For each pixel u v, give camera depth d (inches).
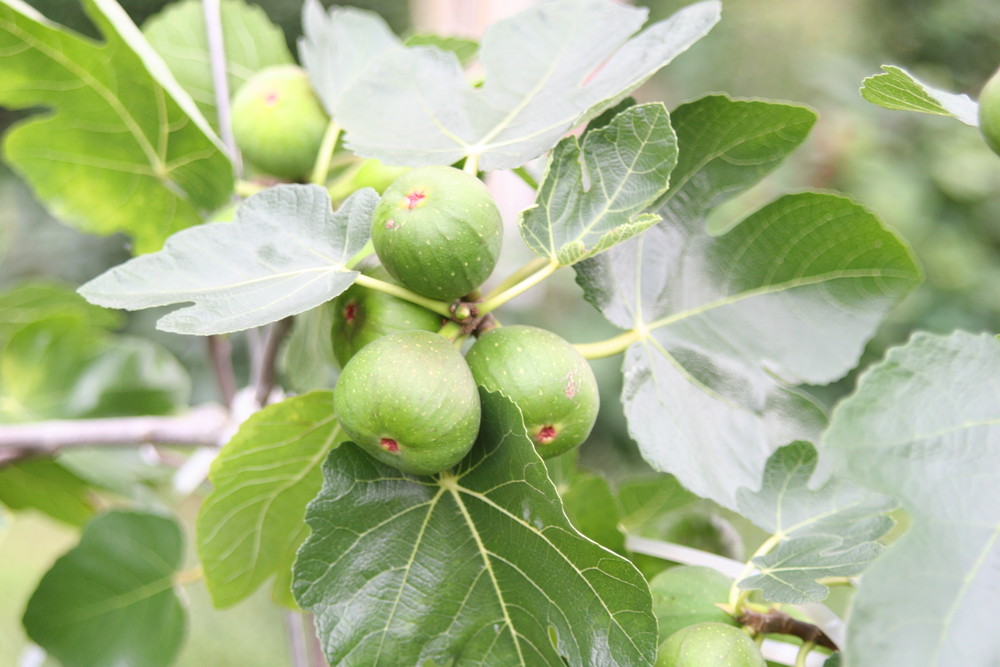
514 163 23.7
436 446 21.4
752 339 24.8
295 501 25.2
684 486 23.9
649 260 24.9
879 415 19.7
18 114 120.3
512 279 23.8
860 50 109.7
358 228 22.7
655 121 22.5
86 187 29.1
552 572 21.8
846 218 24.4
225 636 73.6
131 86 27.2
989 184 90.1
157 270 22.4
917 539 19.2
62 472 33.6
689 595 23.4
